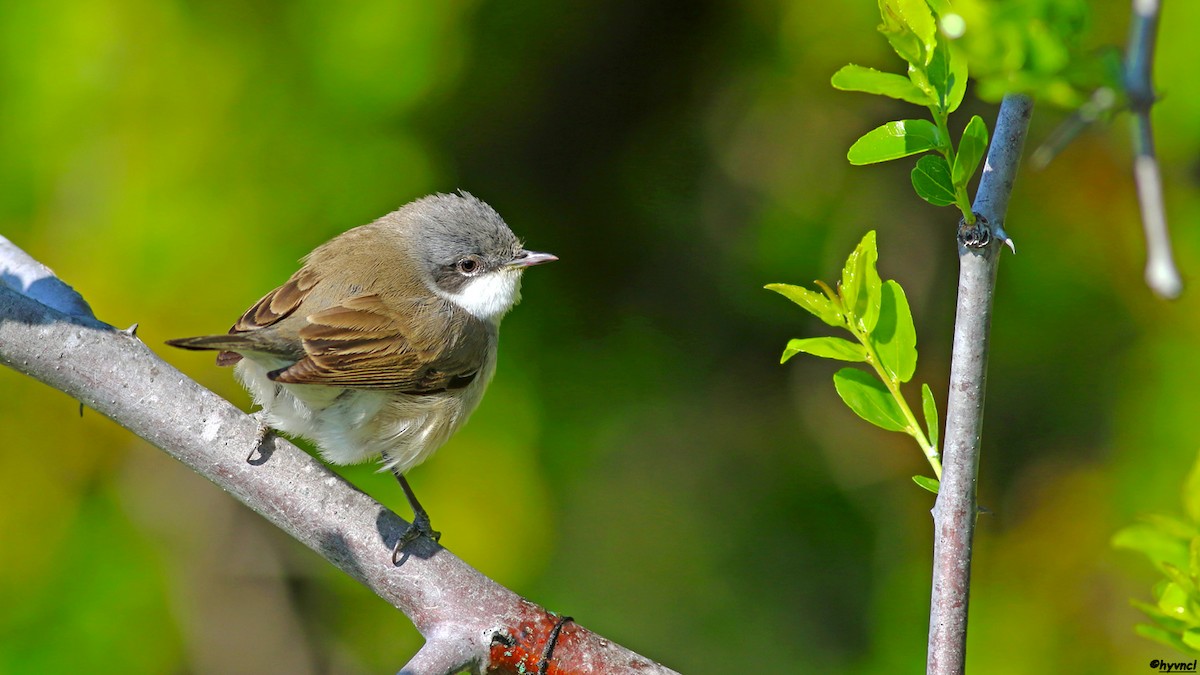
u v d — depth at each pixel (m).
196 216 10.88
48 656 10.52
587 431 12.28
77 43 10.78
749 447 13.01
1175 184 11.13
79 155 10.85
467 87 11.84
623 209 13.14
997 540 11.74
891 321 5.48
